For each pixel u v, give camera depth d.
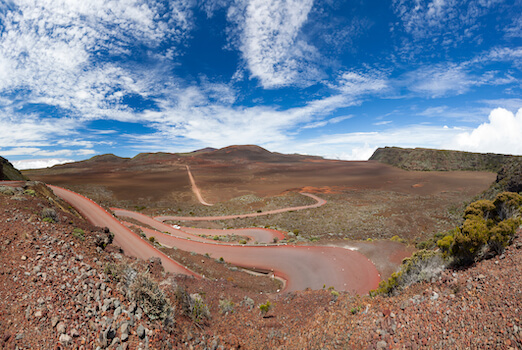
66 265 8.88
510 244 8.12
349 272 28.36
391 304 8.59
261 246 39.53
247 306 13.88
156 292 8.22
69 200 47.72
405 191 151.75
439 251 10.34
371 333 7.31
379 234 48.38
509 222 8.33
